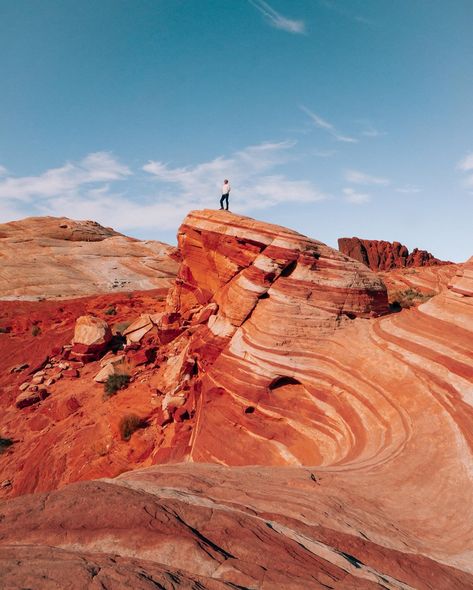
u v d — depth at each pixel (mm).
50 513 5172
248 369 17047
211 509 6020
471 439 10438
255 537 5344
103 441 19391
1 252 68188
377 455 11367
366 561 5848
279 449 15062
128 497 5758
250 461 15078
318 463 13766
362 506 8219
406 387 13578
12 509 5250
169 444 17984
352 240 85375
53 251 71375
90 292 60000
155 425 19734
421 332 15258
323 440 14648
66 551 4285
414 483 9555
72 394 25125
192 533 5074
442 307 15516
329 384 15719
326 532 6371
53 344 33812
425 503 8805
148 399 21625
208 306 22891
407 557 6258
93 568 3818
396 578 5523
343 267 19250
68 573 3650
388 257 81812
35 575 3576
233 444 15836
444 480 9445
